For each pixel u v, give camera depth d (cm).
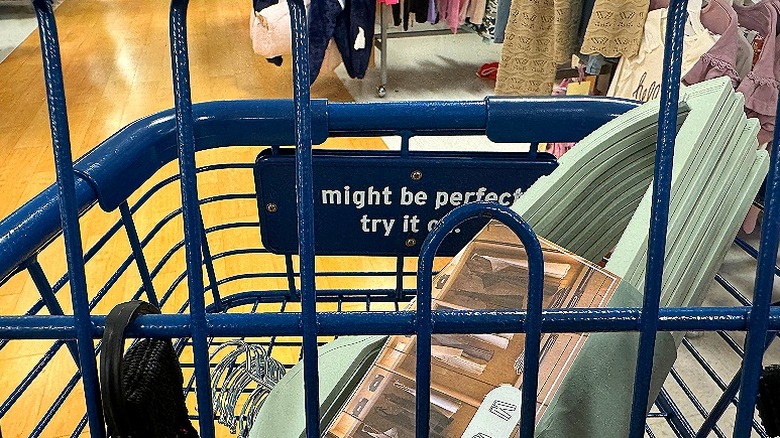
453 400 50
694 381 139
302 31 35
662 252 38
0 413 61
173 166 235
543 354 52
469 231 93
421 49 412
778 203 36
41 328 39
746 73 149
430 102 86
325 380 63
